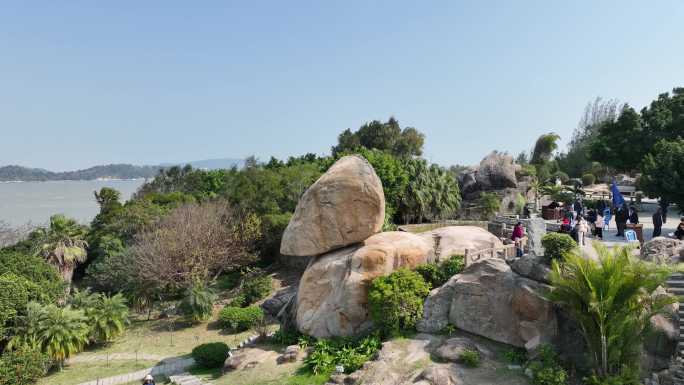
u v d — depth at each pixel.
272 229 37.88
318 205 21.38
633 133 48.81
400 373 14.59
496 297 16.06
